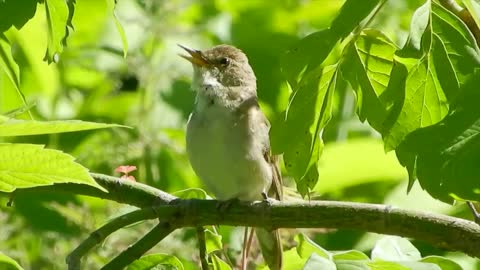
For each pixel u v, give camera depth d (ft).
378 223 23.36
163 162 38.75
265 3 48.78
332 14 49.14
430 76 20.38
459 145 18.61
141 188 26.11
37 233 34.88
